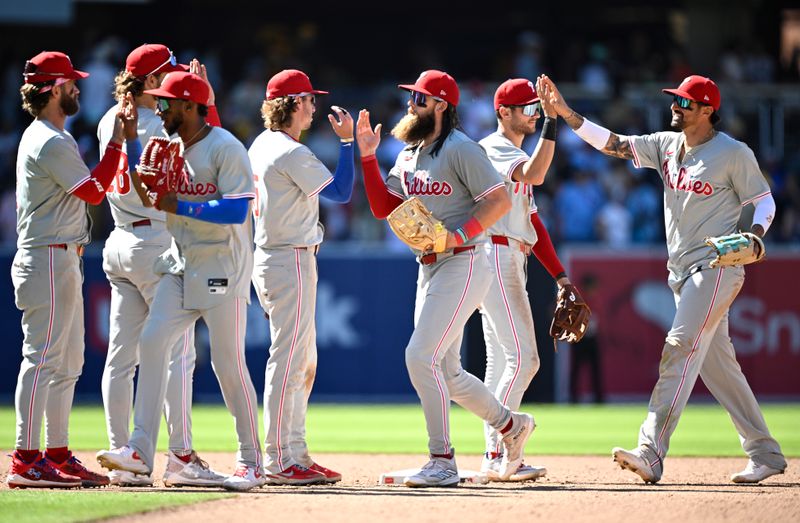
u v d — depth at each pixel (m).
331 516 19.12
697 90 24.38
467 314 23.45
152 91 22.05
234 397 22.69
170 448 23.78
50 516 18.64
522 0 78.81
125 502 20.23
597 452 34.38
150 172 21.38
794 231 63.66
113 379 23.91
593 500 21.30
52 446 23.64
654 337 56.94
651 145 25.73
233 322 22.36
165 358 22.53
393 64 81.00
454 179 23.50
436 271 23.58
